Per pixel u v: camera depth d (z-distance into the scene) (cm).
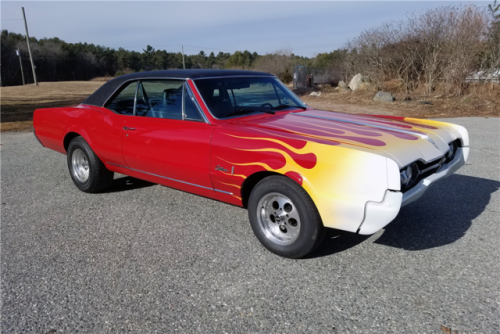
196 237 374
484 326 237
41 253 350
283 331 238
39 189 539
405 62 1867
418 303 262
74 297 281
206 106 371
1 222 423
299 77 2570
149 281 299
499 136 895
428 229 380
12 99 2120
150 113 417
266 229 338
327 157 287
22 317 260
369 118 406
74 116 498
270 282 293
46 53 8488
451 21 1725
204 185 376
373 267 311
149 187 537
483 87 1603
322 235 308
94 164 485
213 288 287
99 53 9756
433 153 318
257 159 319
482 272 300
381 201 270
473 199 462
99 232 391
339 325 242
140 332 241
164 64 10700
